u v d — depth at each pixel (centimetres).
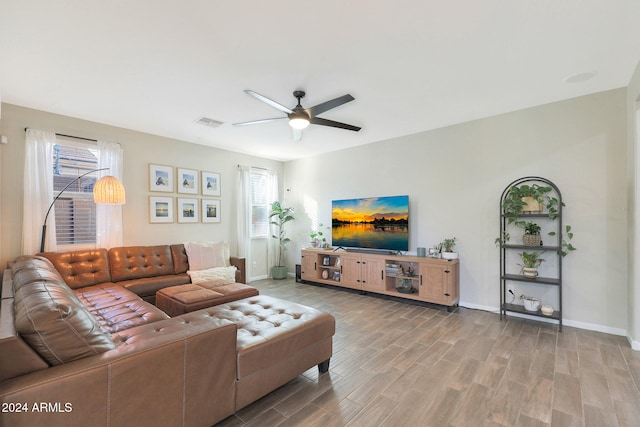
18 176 334
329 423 175
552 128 339
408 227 447
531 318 352
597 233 315
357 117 381
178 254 437
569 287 330
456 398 198
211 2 176
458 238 410
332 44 221
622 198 302
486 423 174
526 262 345
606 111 309
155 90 298
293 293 482
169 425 144
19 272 224
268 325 216
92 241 390
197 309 295
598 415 180
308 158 606
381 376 226
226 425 173
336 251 514
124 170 418
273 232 632
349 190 537
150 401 137
